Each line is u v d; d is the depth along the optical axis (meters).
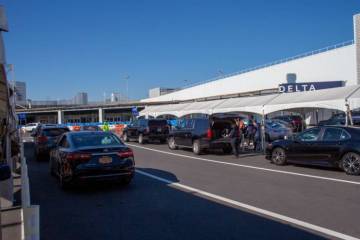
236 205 8.48
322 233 6.40
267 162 16.41
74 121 87.06
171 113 39.22
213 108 30.06
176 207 8.44
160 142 30.33
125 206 8.67
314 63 39.75
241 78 53.91
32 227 3.58
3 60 4.01
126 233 6.70
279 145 15.23
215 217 7.54
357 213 7.61
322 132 13.76
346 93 19.61
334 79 37.25
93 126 49.09
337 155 12.98
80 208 8.62
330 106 19.50
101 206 8.74
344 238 6.14
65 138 11.76
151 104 77.31
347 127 13.21
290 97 24.05
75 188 10.96
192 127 20.83
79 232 6.84
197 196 9.52
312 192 9.72
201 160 17.59
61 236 6.63
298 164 15.45
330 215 7.50
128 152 10.82
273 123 26.55
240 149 22.70
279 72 45.53
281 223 7.02
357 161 12.41
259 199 9.03
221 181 11.68
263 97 27.02
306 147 14.05
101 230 6.92
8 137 8.53
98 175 10.30
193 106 36.53
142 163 16.67
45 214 8.14
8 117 8.30
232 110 26.92
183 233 6.59
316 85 36.28
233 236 6.34
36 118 85.62
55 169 12.55
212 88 62.38
